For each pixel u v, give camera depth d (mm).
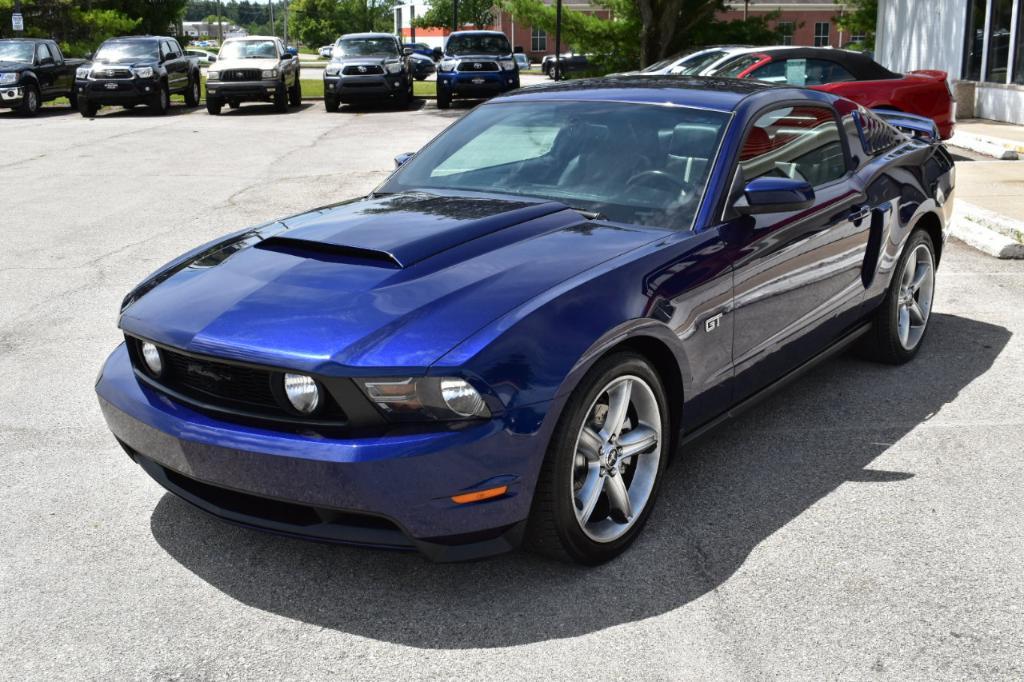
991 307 6207
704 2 23141
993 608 2900
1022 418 4406
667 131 3896
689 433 3535
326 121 19625
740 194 3668
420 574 3105
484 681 2578
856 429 4293
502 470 2729
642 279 3145
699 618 2859
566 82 4672
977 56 17562
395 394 2650
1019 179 10477
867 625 2818
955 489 3703
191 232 8531
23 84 21344
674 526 3418
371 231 3342
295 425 2770
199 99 25547
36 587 3043
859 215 4395
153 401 3051
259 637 2787
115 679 2600
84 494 3688
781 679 2578
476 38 23906
